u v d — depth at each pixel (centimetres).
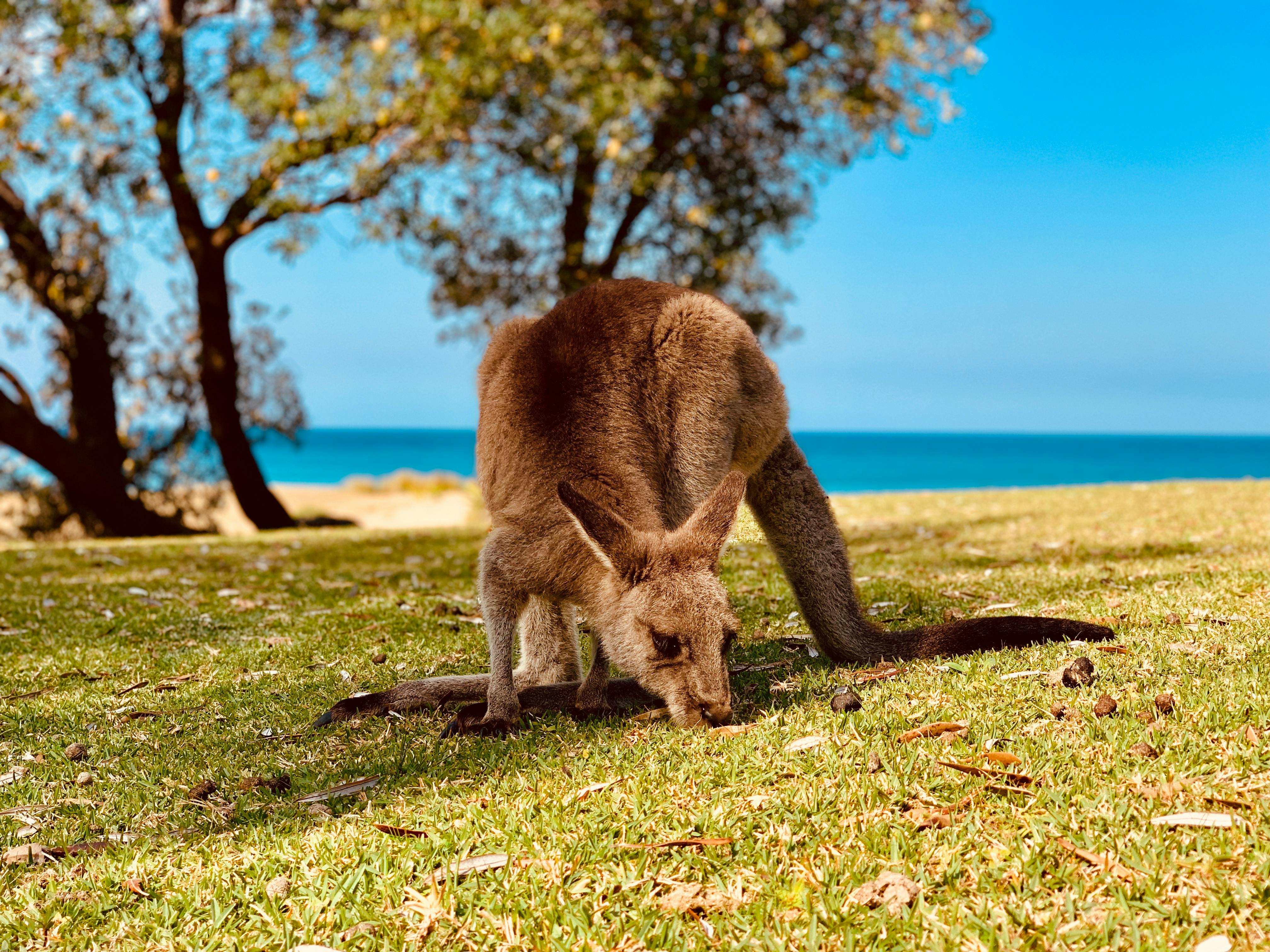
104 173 1559
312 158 1504
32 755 361
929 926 215
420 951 221
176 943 231
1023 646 399
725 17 1527
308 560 913
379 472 9819
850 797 269
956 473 7462
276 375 1911
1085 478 6550
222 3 1591
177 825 296
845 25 1633
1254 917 206
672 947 215
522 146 1516
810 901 226
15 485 1781
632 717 362
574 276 1680
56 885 260
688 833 260
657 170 1627
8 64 1454
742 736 320
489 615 360
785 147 1761
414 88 1392
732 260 1678
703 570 336
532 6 1370
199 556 958
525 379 391
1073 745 287
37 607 644
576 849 254
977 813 255
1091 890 221
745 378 414
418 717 380
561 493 335
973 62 1633
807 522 438
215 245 1655
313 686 435
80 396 1756
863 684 379
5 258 1689
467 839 264
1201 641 379
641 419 390
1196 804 248
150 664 487
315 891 245
